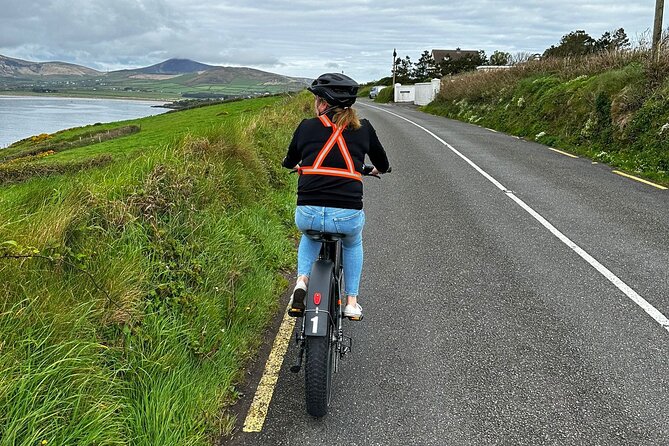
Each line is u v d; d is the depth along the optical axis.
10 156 36.53
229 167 7.47
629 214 8.21
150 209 5.02
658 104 13.18
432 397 3.67
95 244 4.11
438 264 6.20
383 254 6.56
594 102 15.97
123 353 3.42
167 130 36.75
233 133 8.59
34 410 2.68
